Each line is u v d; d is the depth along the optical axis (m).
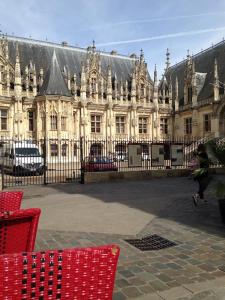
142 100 51.94
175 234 8.11
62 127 42.16
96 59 49.34
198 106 46.31
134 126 50.47
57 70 43.53
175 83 55.34
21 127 42.81
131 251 6.80
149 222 9.37
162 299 4.68
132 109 50.38
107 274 2.25
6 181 20.41
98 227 8.80
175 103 52.34
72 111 43.97
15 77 42.81
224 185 8.66
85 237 7.85
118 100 49.91
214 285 5.13
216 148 9.49
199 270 5.75
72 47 52.34
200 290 4.96
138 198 13.59
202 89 47.72
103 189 16.47
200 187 11.90
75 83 46.84
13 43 47.19
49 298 2.13
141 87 52.41
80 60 51.69
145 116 52.03
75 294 2.19
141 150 21.33
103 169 20.72
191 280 5.32
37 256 2.13
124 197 13.85
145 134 51.97
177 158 22.42
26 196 14.41
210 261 6.19
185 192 15.22
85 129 46.66
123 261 6.20
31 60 47.09
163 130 53.66
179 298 4.72
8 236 3.68
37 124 42.44
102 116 48.69
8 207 5.06
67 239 7.66
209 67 49.38
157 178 21.34
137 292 4.89
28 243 3.82
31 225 3.87
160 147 21.83
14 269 2.05
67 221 9.49
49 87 42.00
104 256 2.26
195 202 11.84
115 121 49.59
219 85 43.28
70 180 20.77
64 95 42.19
